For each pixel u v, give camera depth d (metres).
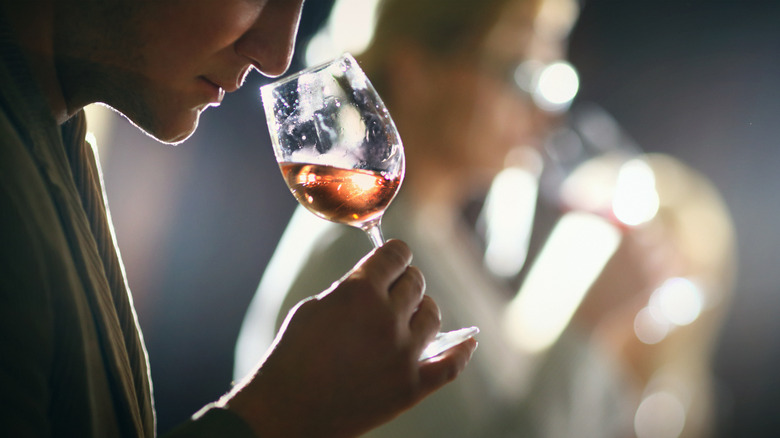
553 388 1.05
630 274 1.10
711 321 1.57
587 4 3.33
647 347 1.50
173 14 0.67
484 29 1.09
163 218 2.90
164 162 2.81
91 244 0.65
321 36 1.24
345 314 0.63
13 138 0.60
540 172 1.22
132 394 0.66
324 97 0.72
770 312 3.32
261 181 3.07
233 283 3.11
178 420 3.13
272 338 0.99
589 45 3.37
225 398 0.63
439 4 1.09
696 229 1.49
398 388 0.64
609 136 1.23
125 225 2.82
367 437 0.97
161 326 3.06
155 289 2.99
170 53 0.68
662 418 1.54
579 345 1.08
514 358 1.07
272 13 0.69
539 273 1.14
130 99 0.69
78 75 0.68
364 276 0.64
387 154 0.73
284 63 0.71
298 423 0.62
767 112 3.34
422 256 1.06
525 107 1.13
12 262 0.58
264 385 0.62
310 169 0.72
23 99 0.62
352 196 0.73
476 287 1.12
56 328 0.60
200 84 0.69
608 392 1.14
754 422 3.29
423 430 0.97
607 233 1.12
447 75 1.10
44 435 0.58
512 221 1.40
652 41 3.37
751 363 3.31
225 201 3.04
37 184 0.61
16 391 0.57
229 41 0.68
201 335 3.12
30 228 0.59
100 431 0.62
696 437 1.58
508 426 1.01
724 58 3.35
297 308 0.64
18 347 0.58
